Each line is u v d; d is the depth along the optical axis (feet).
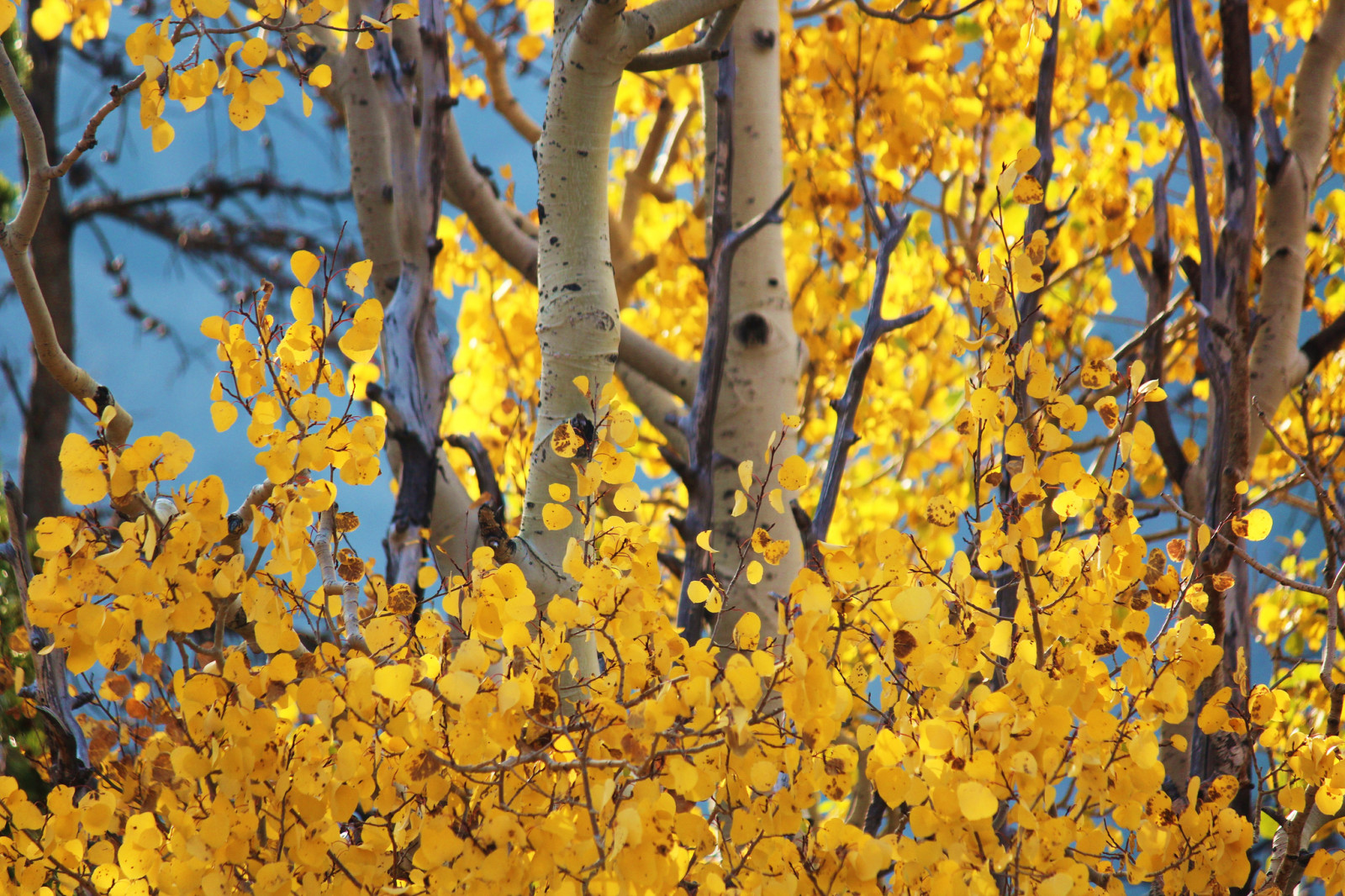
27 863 5.40
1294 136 10.39
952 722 4.91
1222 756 7.02
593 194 7.68
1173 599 5.64
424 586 5.41
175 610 4.78
